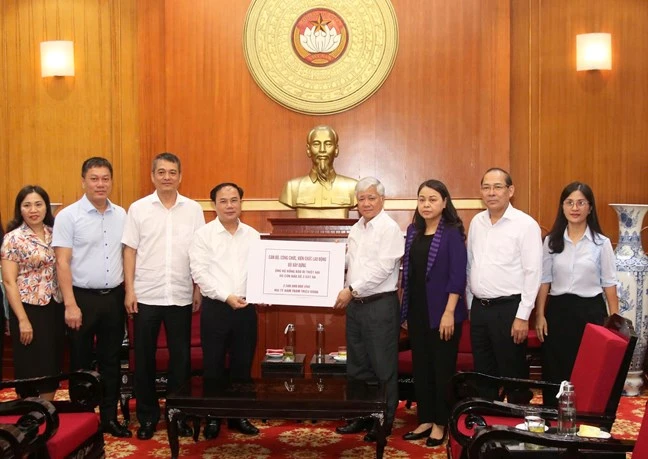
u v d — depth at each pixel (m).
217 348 4.51
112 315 4.57
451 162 6.30
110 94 6.65
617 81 6.28
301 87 6.41
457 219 4.44
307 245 4.48
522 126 6.39
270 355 5.09
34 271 4.41
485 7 6.25
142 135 6.60
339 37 6.39
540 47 6.32
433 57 6.32
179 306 4.61
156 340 4.64
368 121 6.40
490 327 4.26
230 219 4.52
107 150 6.65
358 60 6.37
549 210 6.34
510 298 4.22
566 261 4.26
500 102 6.22
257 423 5.00
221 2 6.46
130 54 6.67
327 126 6.07
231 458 4.21
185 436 4.66
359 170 6.41
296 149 6.44
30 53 6.67
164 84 6.57
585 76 6.28
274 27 6.41
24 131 6.67
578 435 2.89
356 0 6.36
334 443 4.52
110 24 6.65
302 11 6.40
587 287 4.23
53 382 3.81
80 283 4.49
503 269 4.23
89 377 3.80
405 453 4.28
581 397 3.28
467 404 3.31
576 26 6.29
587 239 4.25
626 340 3.15
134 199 6.66
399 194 6.37
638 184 6.29
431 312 4.40
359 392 4.01
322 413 3.81
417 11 6.34
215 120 6.47
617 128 6.28
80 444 3.56
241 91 6.45
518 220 4.24
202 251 4.52
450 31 6.30
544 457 2.87
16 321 4.38
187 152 6.48
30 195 4.46
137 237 4.59
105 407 4.65
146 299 4.57
